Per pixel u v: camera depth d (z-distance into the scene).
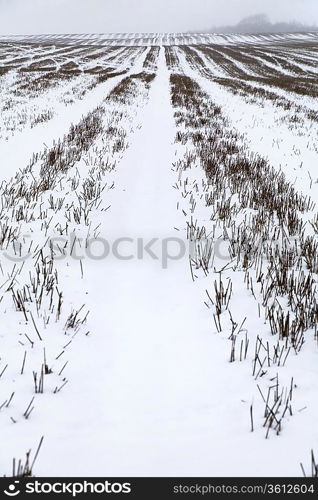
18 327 3.45
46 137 11.42
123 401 2.72
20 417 2.50
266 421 2.45
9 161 8.87
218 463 2.22
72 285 4.28
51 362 3.06
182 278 4.56
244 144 11.73
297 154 10.86
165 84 26.34
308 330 3.55
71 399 2.70
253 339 3.42
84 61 39.38
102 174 8.50
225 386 2.87
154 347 3.35
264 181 8.05
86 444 2.34
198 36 94.38
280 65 39.00
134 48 59.81
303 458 2.25
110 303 4.02
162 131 13.11
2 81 23.03
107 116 15.25
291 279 4.03
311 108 19.12
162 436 2.42
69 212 6.26
